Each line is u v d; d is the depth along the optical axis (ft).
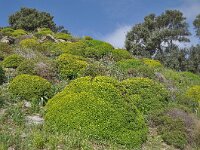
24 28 160.45
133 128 41.83
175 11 159.22
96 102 41.24
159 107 51.65
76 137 38.19
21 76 51.39
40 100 49.42
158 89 54.85
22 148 34.88
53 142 36.40
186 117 48.85
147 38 155.84
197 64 144.87
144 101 51.70
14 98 48.80
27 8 167.63
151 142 43.91
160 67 96.78
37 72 59.98
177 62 144.36
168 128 46.39
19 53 77.15
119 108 42.11
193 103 61.11
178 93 65.51
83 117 39.91
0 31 109.91
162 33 152.87
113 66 76.59
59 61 64.80
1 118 41.34
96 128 39.45
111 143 39.32
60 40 104.83
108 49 89.92
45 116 42.01
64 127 39.55
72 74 63.41
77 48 86.48
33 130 39.50
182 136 45.06
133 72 73.36
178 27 158.40
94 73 63.21
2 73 56.80
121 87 46.39
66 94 43.83
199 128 46.60
